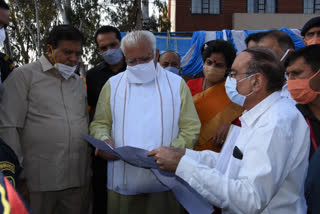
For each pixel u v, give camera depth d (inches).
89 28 501.4
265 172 43.9
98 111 79.5
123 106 73.2
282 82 51.5
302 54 66.2
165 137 71.7
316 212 48.4
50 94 80.7
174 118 73.0
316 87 65.0
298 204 48.5
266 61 50.5
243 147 51.2
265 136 45.6
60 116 80.5
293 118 48.0
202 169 50.0
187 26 566.6
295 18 544.7
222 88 93.0
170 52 128.9
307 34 104.5
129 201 73.5
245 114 51.8
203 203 56.5
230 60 90.5
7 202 21.3
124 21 505.4
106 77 108.6
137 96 73.1
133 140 71.0
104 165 103.9
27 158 79.0
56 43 80.0
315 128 66.1
